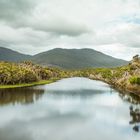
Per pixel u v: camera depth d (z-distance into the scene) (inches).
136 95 4992.6
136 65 7052.2
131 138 2096.5
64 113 3107.8
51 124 2549.2
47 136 2148.1
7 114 3006.9
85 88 6550.2
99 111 3243.1
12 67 7623.0
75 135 2178.9
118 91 5787.4
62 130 2329.0
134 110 3312.0
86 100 4256.9
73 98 4503.0
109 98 4522.6
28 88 6171.3
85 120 2736.2
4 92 5118.1
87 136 2154.3
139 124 2568.9
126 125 2522.1
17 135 2155.5
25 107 3494.1
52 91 5629.9
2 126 2454.5
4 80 6584.6
